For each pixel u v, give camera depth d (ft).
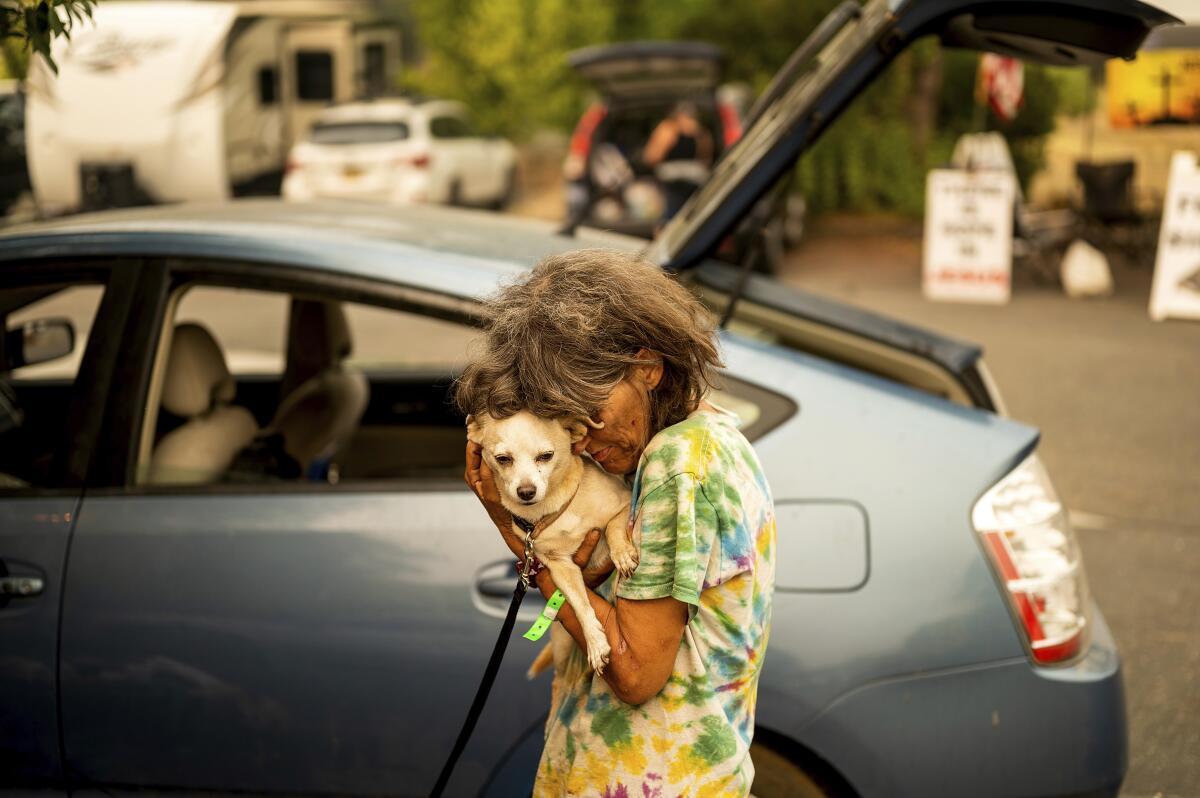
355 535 8.47
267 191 56.49
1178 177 34.19
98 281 9.31
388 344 16.66
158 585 8.54
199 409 10.03
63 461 8.96
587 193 43.16
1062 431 23.99
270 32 55.88
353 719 8.41
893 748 8.14
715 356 5.92
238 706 8.48
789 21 57.98
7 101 49.55
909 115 58.29
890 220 57.00
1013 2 8.96
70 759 8.70
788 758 8.35
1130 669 14.21
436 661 8.29
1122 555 17.72
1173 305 34.73
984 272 38.24
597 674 5.94
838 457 8.36
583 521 5.79
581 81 66.80
